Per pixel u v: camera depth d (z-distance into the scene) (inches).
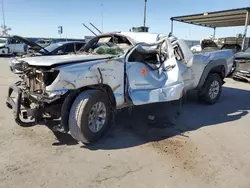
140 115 189.6
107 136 147.2
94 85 133.9
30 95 128.5
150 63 171.3
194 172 109.8
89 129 130.0
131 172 108.0
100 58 136.3
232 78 386.6
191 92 280.7
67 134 147.3
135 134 152.0
